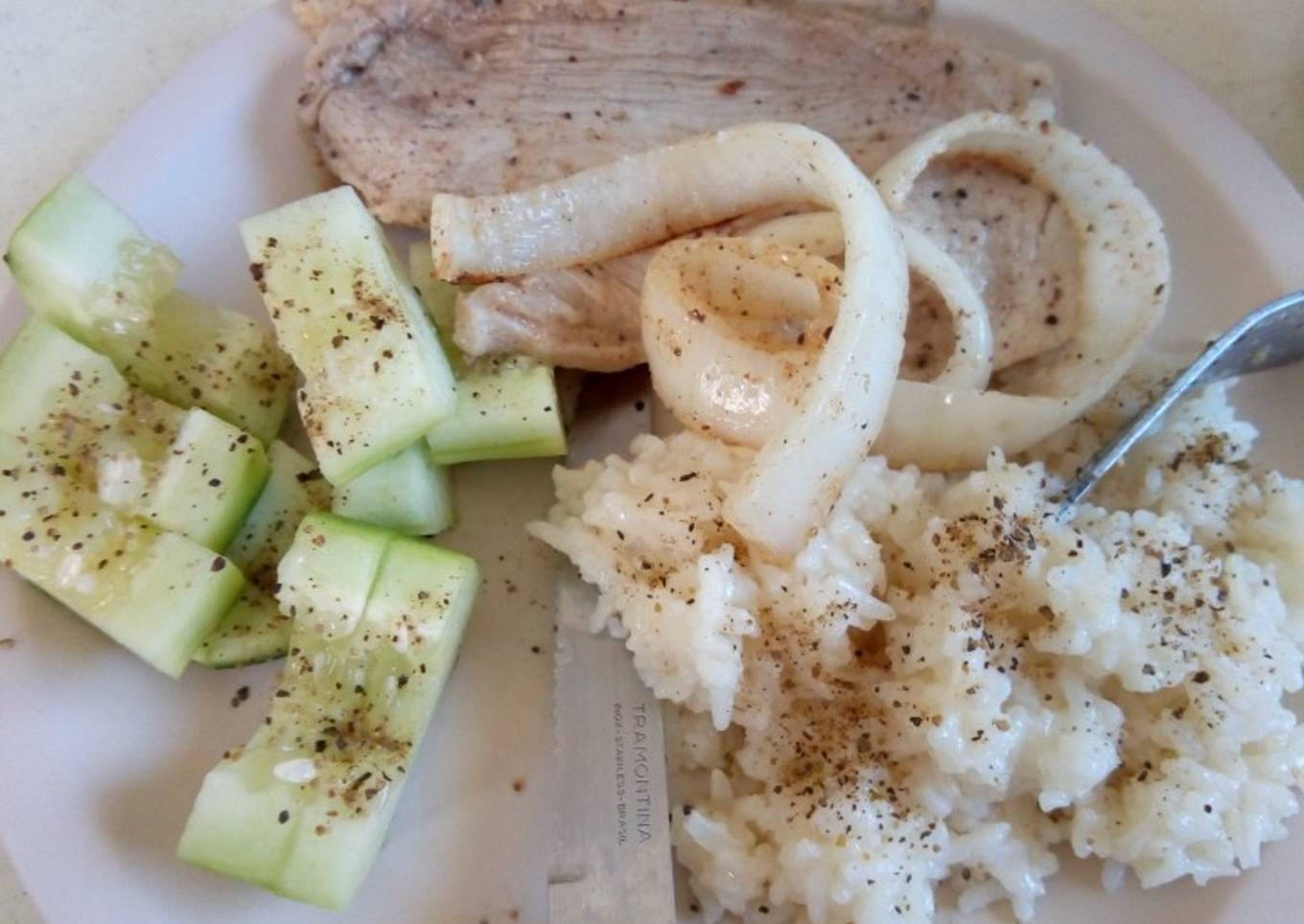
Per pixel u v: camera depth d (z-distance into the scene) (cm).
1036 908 16
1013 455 18
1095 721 16
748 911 16
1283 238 19
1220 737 16
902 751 16
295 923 15
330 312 18
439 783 17
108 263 18
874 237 16
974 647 16
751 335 17
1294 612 17
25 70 24
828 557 17
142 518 17
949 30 21
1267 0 24
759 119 20
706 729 17
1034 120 19
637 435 20
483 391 19
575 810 16
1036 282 19
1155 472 18
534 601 18
